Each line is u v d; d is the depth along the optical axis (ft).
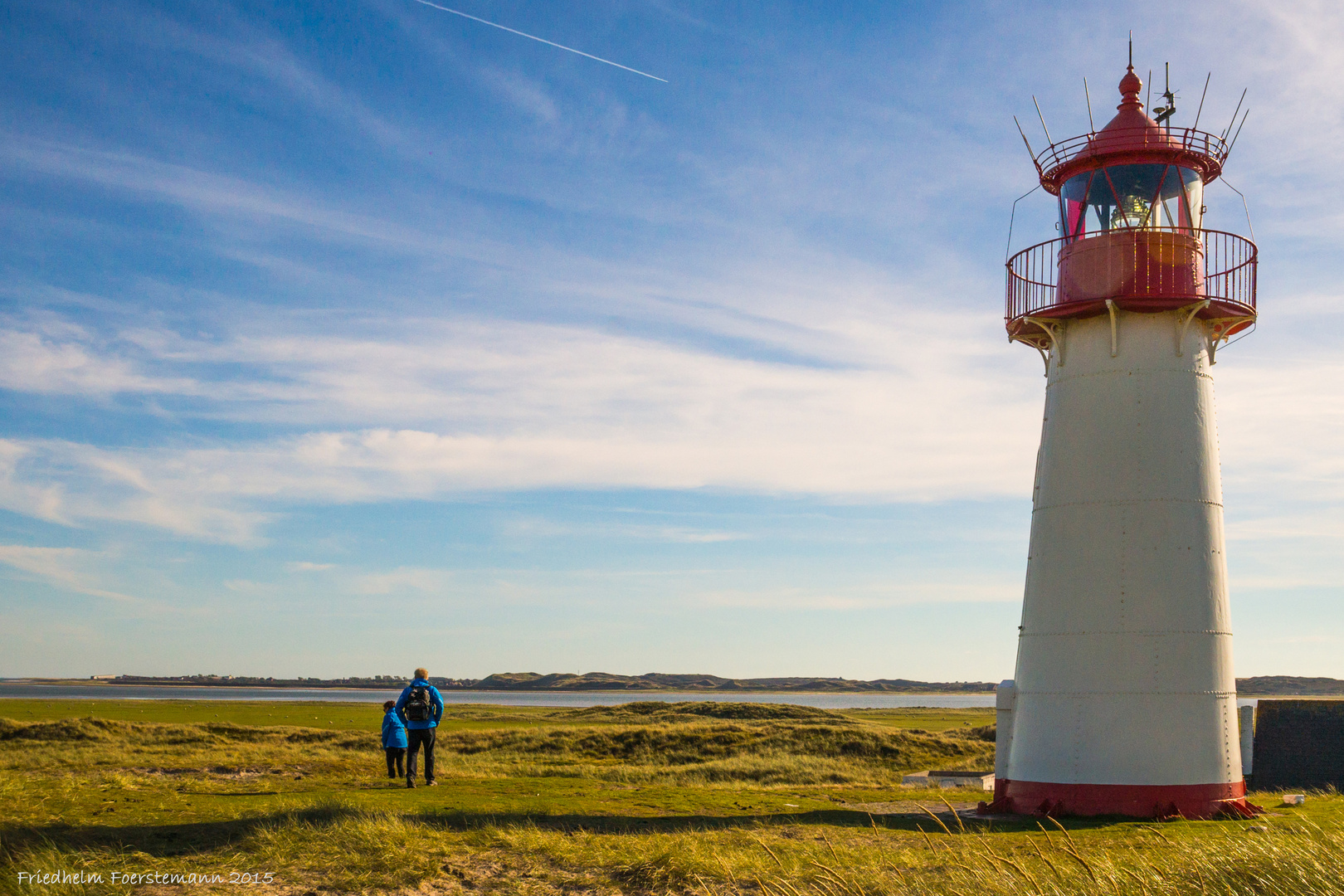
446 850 38.37
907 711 446.19
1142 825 49.21
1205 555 57.11
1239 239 60.80
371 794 54.29
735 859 38.11
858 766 128.36
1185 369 59.06
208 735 124.06
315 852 36.58
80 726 124.36
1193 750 54.44
